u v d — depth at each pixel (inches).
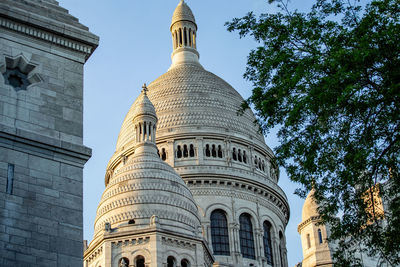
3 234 1354.6
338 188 1529.3
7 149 1439.5
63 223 1430.9
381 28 1441.9
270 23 1598.2
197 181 3769.7
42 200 1430.9
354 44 1453.0
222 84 4372.5
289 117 1462.8
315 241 3550.7
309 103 1449.3
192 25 4840.1
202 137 3944.4
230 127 4047.7
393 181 1531.7
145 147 3307.1
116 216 2962.6
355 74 1380.4
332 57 1440.7
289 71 1514.5
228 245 3636.8
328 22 1552.7
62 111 1556.3
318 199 1552.7
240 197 3796.8
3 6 1573.6
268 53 1576.0
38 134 1483.8
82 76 1631.4
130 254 2802.7
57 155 1494.8
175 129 3961.6
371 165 1450.5
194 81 4296.3
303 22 1557.6
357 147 1462.8
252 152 4028.1
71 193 1471.5
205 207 3700.8
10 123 1478.8
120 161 4025.6
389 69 1390.3
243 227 3757.4
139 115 3390.7
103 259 2812.5
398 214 1498.5
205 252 3002.0
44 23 1612.9
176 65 4626.0
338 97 1373.0
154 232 2822.3
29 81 1556.3
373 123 1450.5
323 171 1512.1
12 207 1390.3
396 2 1464.1
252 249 3713.1
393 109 1403.8
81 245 1429.6
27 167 1445.6
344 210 1531.7
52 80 1581.0
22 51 1577.3
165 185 3070.9
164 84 4320.9
